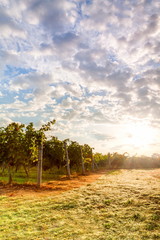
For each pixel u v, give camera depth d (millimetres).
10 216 8242
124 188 13531
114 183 16859
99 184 16547
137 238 5516
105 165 64125
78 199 10852
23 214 8508
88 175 29297
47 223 7344
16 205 10016
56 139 31422
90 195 11750
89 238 5703
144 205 8797
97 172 37594
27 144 17672
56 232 6398
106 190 13078
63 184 17484
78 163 34906
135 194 11203
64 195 12156
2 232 6512
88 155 41031
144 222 6785
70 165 34812
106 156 63406
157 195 10180
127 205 9125
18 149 18031
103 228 6578
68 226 6930
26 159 19281
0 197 11938
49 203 10258
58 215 8250
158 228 6176
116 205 9320
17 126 18516
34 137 17344
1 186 16484
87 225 6973
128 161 62781
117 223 6945
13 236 6121
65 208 9312
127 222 6949
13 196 12305
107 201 10062
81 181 20078
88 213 8430
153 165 61094
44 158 31453
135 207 8656
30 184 17000
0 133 18312
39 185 15883
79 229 6570
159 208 8078
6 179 22906
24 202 10578
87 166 43531
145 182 16688
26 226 7074
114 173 33156
